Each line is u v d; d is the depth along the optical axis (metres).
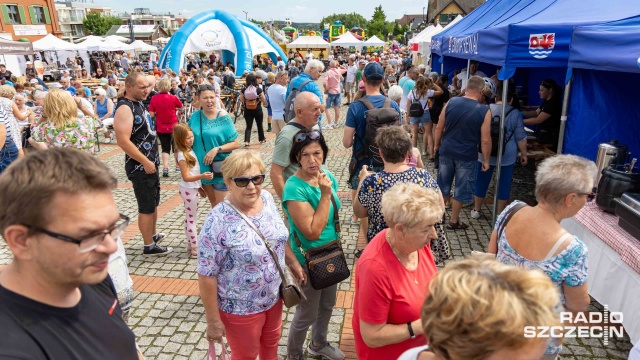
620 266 2.95
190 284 3.98
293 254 2.55
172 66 16.72
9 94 7.02
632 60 2.97
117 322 1.29
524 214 2.08
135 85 3.86
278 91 8.75
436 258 2.76
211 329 2.15
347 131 4.14
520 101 8.05
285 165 3.03
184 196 4.31
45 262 1.00
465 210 5.72
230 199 2.17
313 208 2.46
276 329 2.39
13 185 0.94
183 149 4.04
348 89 16.56
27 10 38.44
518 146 5.08
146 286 3.95
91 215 1.00
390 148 2.71
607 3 4.56
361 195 2.82
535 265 1.99
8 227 0.97
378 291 1.74
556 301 1.01
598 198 3.36
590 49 3.55
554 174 1.92
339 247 2.54
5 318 1.00
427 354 1.21
